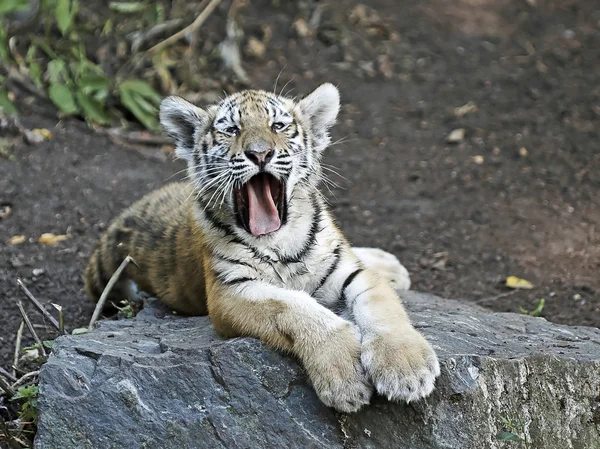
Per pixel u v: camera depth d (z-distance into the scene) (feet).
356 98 58.29
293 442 23.25
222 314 26.13
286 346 24.12
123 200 45.27
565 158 51.34
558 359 24.70
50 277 39.11
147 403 23.86
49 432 23.71
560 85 59.93
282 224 28.48
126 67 56.29
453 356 23.77
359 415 23.31
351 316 27.17
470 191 48.67
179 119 31.19
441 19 69.36
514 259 42.16
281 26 64.95
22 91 53.93
